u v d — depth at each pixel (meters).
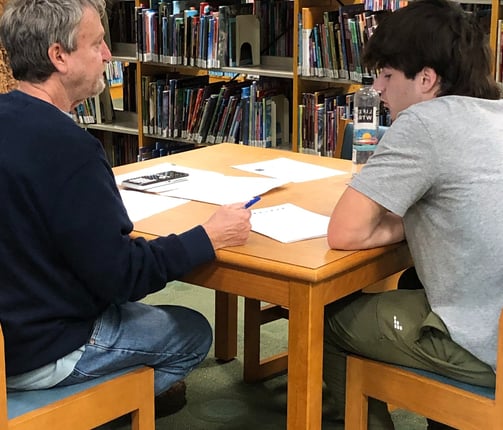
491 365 1.76
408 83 1.88
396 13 1.88
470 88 1.86
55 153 1.66
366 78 3.79
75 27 1.76
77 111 5.08
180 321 2.01
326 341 2.05
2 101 1.74
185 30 4.46
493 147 1.76
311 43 4.06
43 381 1.78
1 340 1.59
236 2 4.64
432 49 1.82
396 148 1.78
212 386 2.74
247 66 4.39
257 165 2.68
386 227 1.91
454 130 1.76
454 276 1.79
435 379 1.86
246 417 2.54
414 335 1.86
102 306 1.83
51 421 1.74
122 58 4.84
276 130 4.42
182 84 4.67
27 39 1.75
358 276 1.89
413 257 1.89
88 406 1.81
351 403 2.01
